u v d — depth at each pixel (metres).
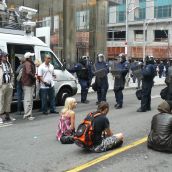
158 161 7.32
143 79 13.16
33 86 12.17
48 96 13.23
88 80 16.16
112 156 7.60
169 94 10.98
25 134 9.79
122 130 9.99
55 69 14.65
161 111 8.09
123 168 6.90
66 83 14.97
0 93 11.45
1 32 13.05
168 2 82.88
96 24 51.50
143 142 8.65
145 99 13.22
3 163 7.32
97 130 7.82
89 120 7.87
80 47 52.34
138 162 7.25
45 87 12.91
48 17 42.12
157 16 84.62
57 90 14.61
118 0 57.97
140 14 87.25
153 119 8.06
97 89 14.80
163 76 42.09
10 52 13.16
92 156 7.64
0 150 8.25
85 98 16.19
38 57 14.05
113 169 6.84
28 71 11.95
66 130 8.88
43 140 9.09
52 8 42.97
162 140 7.79
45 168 6.98
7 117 11.84
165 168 6.93
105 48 52.06
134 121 11.30
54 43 44.97
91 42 51.81
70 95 15.31
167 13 83.19
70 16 45.34
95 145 7.92
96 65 14.67
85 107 14.71
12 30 13.42
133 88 24.70
